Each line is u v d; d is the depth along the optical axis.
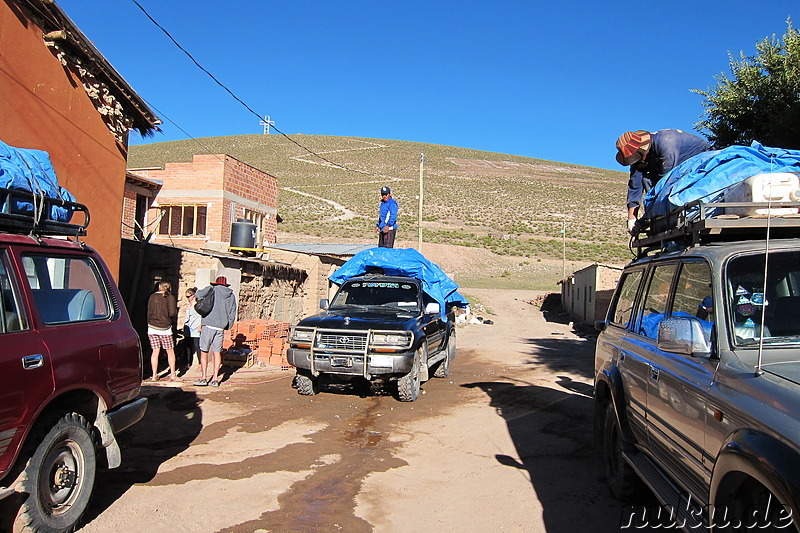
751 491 2.62
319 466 5.71
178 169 19.95
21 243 4.08
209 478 5.30
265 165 104.94
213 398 8.82
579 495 5.00
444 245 59.62
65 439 4.05
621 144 6.32
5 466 3.57
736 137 10.84
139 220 19.59
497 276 54.12
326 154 119.12
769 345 3.05
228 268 13.45
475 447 6.50
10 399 3.59
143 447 6.25
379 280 10.84
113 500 4.72
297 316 17.52
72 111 8.55
